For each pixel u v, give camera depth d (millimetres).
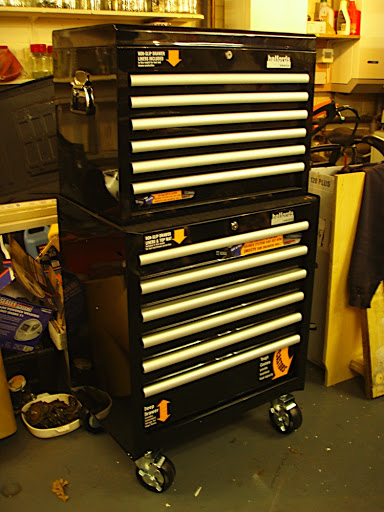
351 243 1856
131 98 1152
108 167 1242
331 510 1424
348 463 1600
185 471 1571
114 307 1324
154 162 1229
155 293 1296
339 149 2227
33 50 2555
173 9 2742
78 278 1501
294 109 1438
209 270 1355
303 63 1397
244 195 1418
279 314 1563
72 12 2508
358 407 1875
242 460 1615
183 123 1241
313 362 2113
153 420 1401
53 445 1692
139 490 1503
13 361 1809
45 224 1765
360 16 3248
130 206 1237
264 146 1412
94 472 1572
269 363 1592
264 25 2910
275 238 1465
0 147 1773
